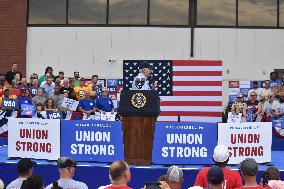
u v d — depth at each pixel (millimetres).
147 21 24141
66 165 7617
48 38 24250
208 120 14172
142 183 11141
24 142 12344
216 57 24078
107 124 11680
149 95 11438
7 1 24125
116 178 6320
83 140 11852
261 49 24172
